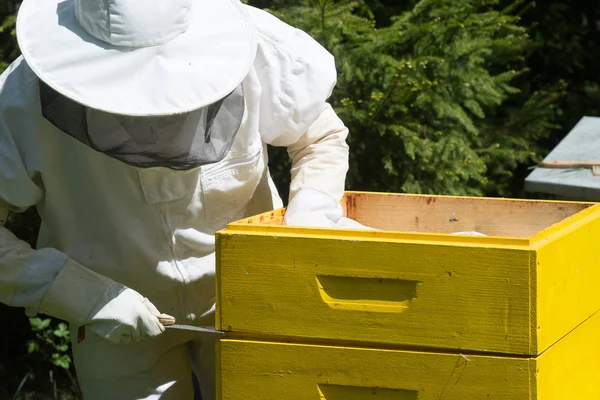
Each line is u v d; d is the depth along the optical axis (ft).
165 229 9.05
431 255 7.18
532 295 6.98
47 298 8.74
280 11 16.42
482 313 7.13
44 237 9.70
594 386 8.49
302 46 9.31
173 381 9.71
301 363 7.60
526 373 7.09
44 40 7.91
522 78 21.83
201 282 9.46
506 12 18.60
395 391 7.50
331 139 9.82
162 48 7.77
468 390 7.25
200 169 8.95
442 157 16.47
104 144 7.97
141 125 7.85
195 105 7.59
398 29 16.55
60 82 7.63
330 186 9.48
